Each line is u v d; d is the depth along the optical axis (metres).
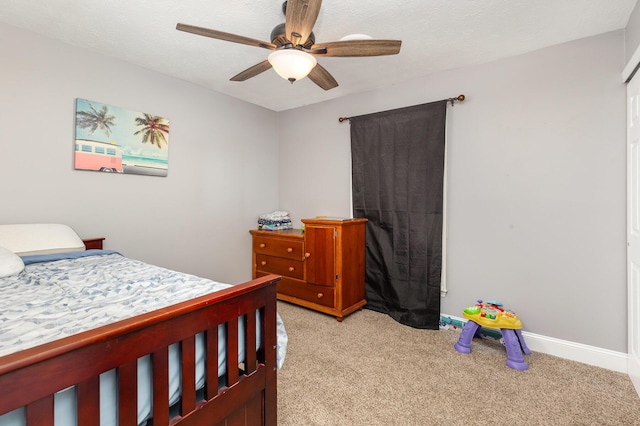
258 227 3.70
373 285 3.08
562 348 2.19
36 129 2.12
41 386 0.64
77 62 2.30
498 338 2.39
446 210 2.70
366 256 3.12
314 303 2.96
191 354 0.96
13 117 2.04
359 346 2.30
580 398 1.69
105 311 1.06
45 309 1.08
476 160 2.54
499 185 2.45
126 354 0.78
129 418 0.79
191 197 3.06
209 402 1.02
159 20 1.96
